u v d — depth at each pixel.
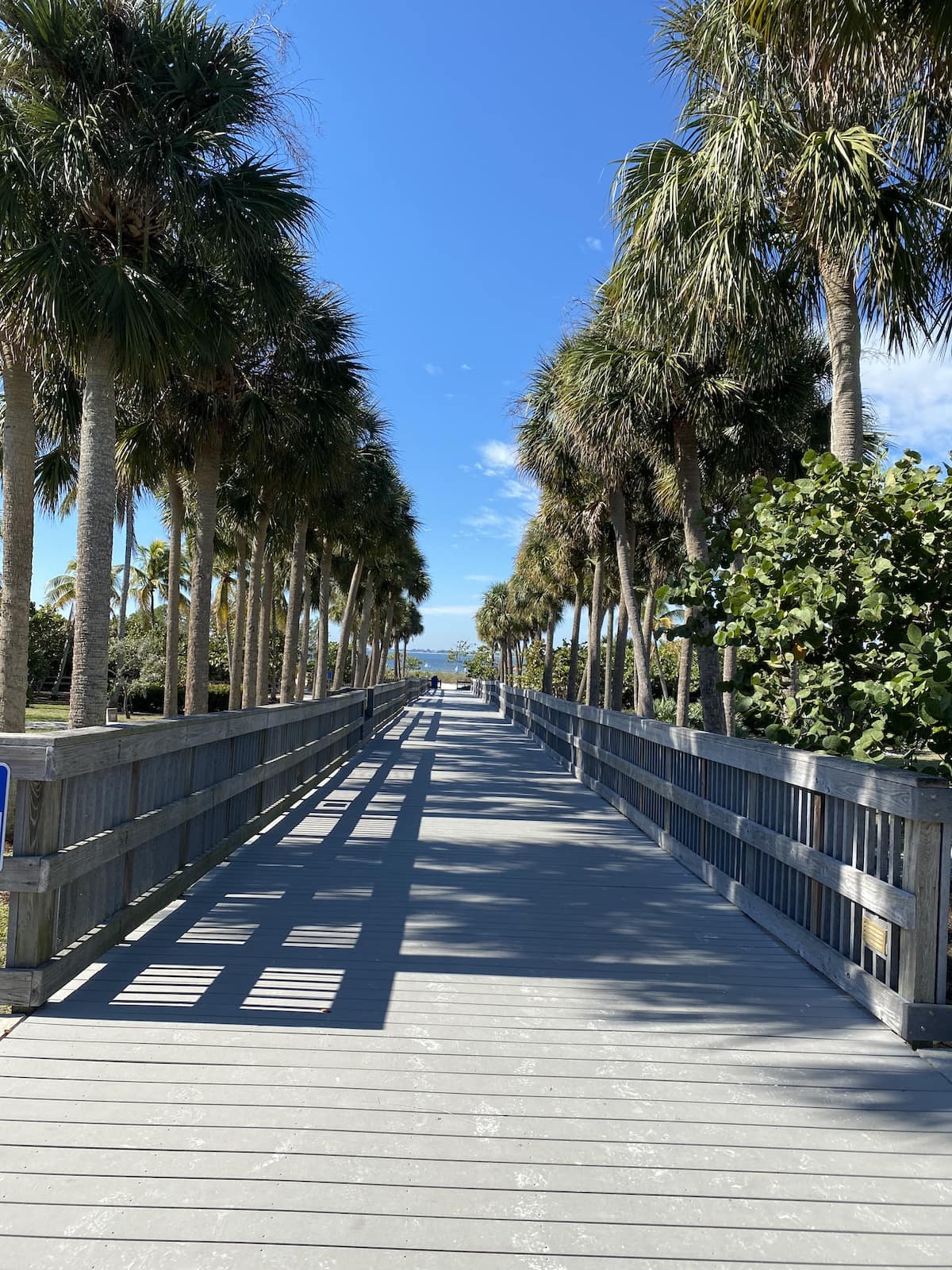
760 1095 2.93
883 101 5.52
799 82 5.37
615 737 9.68
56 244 6.67
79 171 6.67
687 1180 2.43
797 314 7.12
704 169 6.31
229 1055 3.09
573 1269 2.05
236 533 20.77
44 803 3.43
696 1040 3.36
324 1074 2.97
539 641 45.88
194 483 14.10
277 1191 2.31
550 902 5.34
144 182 7.12
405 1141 2.58
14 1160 2.40
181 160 7.09
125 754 4.14
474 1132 2.64
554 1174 2.44
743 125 5.82
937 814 3.33
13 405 7.91
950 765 4.21
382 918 4.86
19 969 3.41
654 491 13.70
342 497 17.77
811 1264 2.10
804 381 10.10
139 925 4.52
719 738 5.73
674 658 40.12
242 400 10.98
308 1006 3.55
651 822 7.77
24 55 6.86
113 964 3.94
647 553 16.70
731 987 3.95
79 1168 2.38
